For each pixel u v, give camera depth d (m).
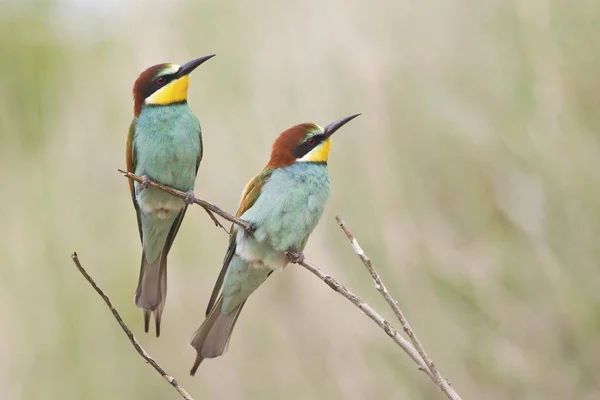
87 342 12.37
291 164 7.73
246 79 12.52
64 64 14.84
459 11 11.85
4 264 12.62
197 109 12.62
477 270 10.78
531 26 11.05
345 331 11.07
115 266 12.62
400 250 11.04
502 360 10.55
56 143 13.77
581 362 10.48
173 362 11.98
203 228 12.15
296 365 11.23
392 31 12.00
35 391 12.00
